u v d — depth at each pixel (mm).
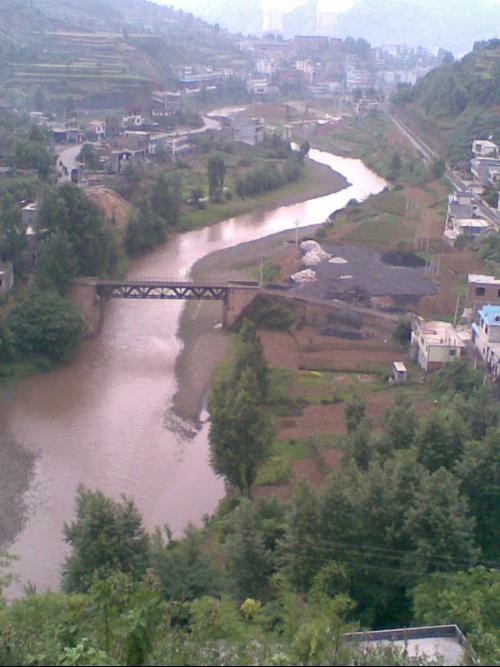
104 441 72625
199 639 26422
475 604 35969
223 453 58938
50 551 56375
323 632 26953
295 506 44406
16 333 86750
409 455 48906
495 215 135250
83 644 23797
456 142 193000
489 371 77250
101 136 195250
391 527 43281
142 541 46094
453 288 105688
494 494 47719
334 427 71188
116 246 114125
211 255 127688
